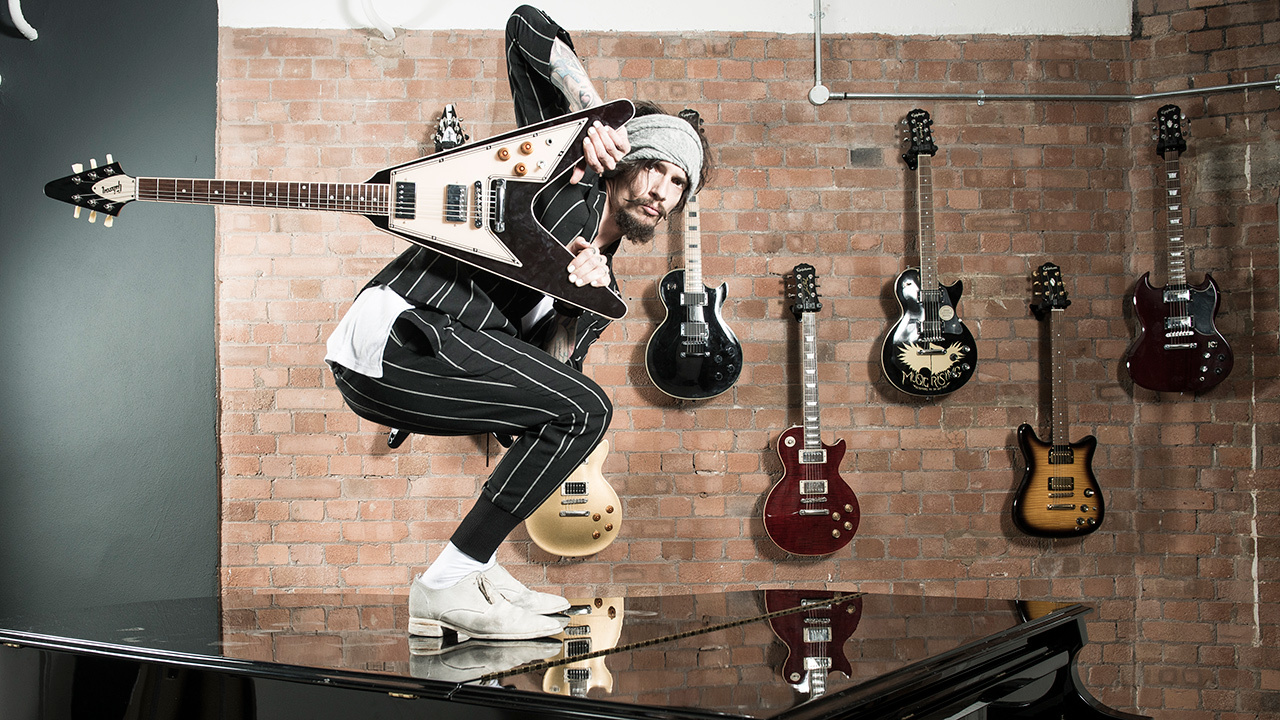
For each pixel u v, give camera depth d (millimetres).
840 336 3373
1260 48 3277
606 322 1921
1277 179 3232
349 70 3326
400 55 3336
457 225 1575
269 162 3305
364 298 1592
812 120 3398
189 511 3230
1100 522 3242
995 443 3371
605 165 1590
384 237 3309
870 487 3355
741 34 3395
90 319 3195
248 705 1354
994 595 3334
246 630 1656
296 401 3273
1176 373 3201
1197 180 3336
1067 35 3445
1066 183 3428
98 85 3215
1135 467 3367
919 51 3432
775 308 3363
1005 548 3350
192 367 3246
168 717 1395
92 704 1450
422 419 1620
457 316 1591
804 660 1372
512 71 1808
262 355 3273
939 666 1375
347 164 3316
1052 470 3268
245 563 3252
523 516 1618
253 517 3260
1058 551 3350
